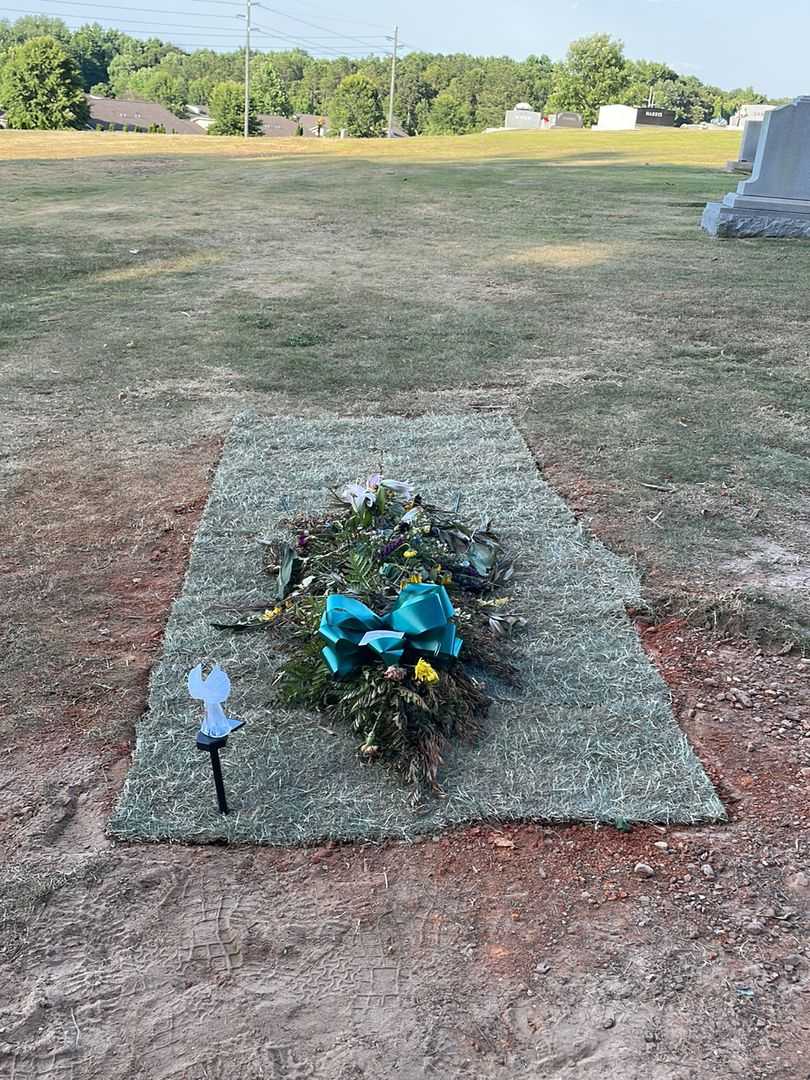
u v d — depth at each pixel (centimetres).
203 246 863
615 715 219
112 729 218
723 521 323
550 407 443
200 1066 143
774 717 223
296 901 172
